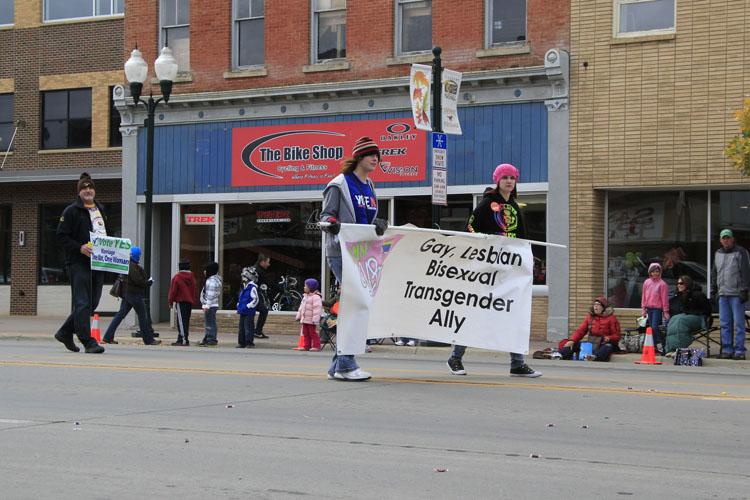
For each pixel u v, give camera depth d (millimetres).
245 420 8750
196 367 13078
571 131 22812
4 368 12664
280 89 25922
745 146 17844
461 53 24203
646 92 22109
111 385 11031
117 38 33406
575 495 6223
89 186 15102
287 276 26094
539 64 23219
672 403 10070
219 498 6074
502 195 12094
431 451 7523
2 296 34844
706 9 21594
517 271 11969
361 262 11086
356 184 10969
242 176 26578
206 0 27281
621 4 22484
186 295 21922
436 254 11703
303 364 14055
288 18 26281
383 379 11688
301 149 25891
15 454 7297
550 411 9391
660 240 22484
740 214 21828
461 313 11781
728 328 18578
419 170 24469
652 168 22000
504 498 6133
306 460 7164
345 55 25781
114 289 22125
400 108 24750
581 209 22672
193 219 27375
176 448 7539
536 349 21031
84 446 7590
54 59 34156
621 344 19250
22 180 33344
